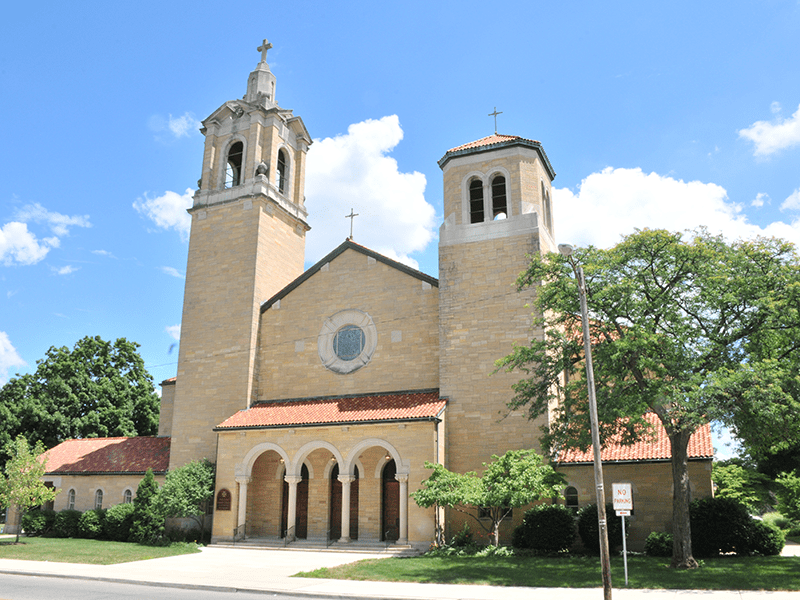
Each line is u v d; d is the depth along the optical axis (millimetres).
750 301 21812
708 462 26688
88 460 41000
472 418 30750
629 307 22844
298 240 42844
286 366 36719
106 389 56812
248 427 32938
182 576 21938
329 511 32812
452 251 33500
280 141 42812
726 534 24516
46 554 28516
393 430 30031
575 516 27812
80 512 37844
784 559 22938
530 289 31516
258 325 37812
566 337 25797
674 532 22234
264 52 44875
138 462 39188
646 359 21188
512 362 28250
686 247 22703
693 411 20578
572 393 27703
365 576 21219
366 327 35375
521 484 24812
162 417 43438
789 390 19953
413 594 17844
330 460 33406
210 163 41750
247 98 43562
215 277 39094
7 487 32656
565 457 28984
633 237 23578
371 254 36156
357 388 34625
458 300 32656
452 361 31891
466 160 34938
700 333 23266
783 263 22531
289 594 18500
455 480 26562
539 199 33875
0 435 50312
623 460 27703
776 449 24891
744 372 19797
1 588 19750
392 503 31938
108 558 27234
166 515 33562
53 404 53594
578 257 24328
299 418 32562
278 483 34250
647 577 19734
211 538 33344
